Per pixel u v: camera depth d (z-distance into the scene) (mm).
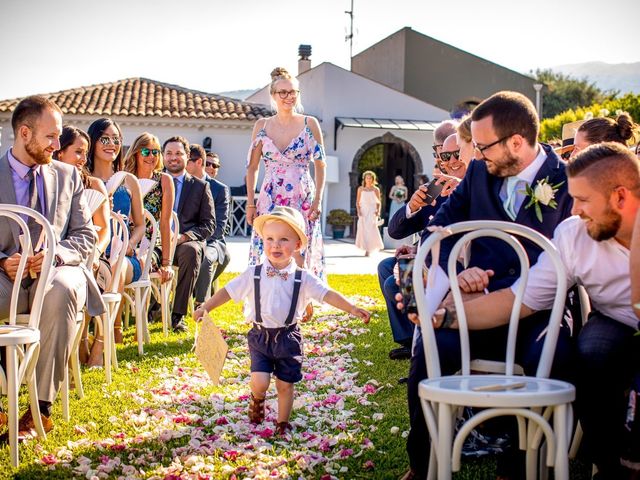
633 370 3139
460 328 3146
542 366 3037
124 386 5262
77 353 4902
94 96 29625
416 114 31016
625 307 3166
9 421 3703
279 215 4277
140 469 3686
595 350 3109
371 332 7270
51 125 4500
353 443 4094
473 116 3549
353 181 30453
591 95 62094
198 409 4766
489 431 3818
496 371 3268
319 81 30531
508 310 3225
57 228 4629
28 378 4043
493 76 37750
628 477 2984
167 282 7102
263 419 4457
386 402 4875
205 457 3877
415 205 5152
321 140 7453
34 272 4301
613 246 3109
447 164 5086
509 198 3592
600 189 2936
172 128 28859
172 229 7820
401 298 3361
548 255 3162
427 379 2984
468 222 3164
